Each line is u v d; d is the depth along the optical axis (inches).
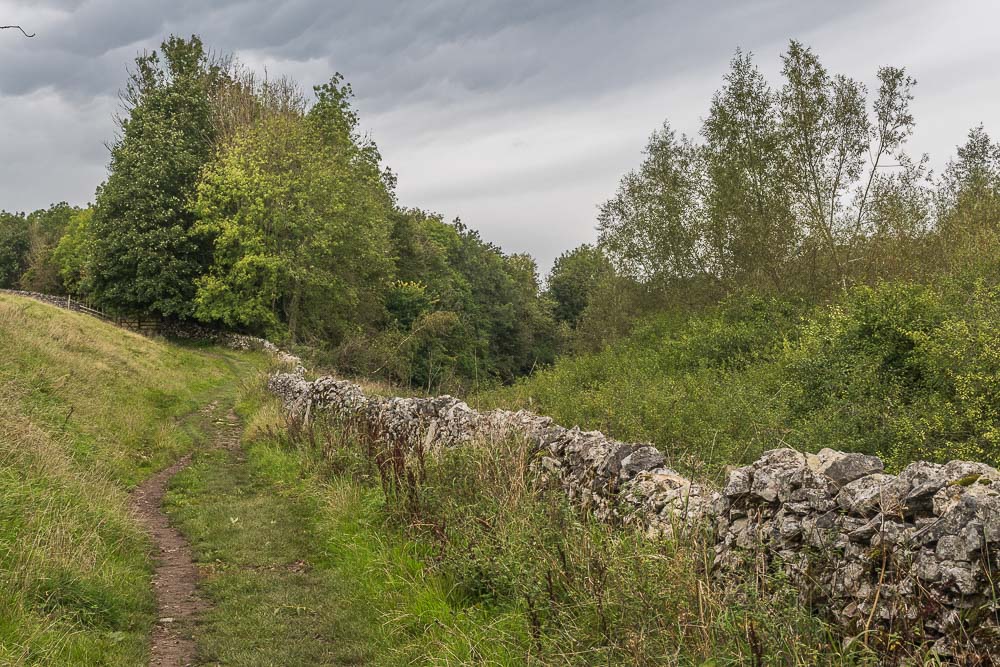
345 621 263.9
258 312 1603.1
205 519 422.0
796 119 964.0
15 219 3535.9
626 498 238.7
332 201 1601.9
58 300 1989.4
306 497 455.5
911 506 149.9
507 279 2765.7
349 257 1692.9
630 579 184.7
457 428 413.7
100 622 252.4
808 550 165.2
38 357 693.3
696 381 716.0
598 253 1471.5
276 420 708.7
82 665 212.8
